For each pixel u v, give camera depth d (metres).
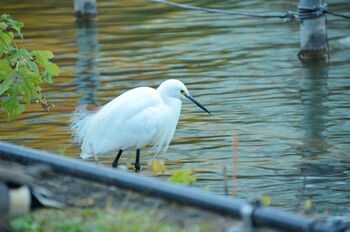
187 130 15.48
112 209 6.28
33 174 6.02
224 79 18.94
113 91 18.00
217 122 15.92
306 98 17.39
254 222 5.73
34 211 6.13
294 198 11.92
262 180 12.73
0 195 5.52
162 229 5.95
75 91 18.05
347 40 22.72
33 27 25.00
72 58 21.09
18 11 27.56
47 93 17.91
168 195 6.19
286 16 21.22
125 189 6.40
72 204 6.45
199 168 13.33
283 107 16.78
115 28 24.78
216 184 12.54
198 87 18.33
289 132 15.20
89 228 6.05
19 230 6.07
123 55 21.38
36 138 14.90
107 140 13.16
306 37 20.94
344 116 16.11
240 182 12.65
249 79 18.95
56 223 6.12
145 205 6.38
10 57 12.08
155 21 25.58
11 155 6.93
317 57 20.88
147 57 21.09
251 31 23.91
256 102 17.14
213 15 26.17
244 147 14.41
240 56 21.09
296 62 20.52
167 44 22.53
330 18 25.42
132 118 13.21
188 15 26.33
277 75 19.28
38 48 22.25
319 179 12.74
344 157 13.77
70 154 13.94
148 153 14.42
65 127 15.51
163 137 13.67
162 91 13.81
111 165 13.81
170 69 19.86
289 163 13.52
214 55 21.20
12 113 12.05
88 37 23.62
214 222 6.04
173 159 13.85
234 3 27.94
